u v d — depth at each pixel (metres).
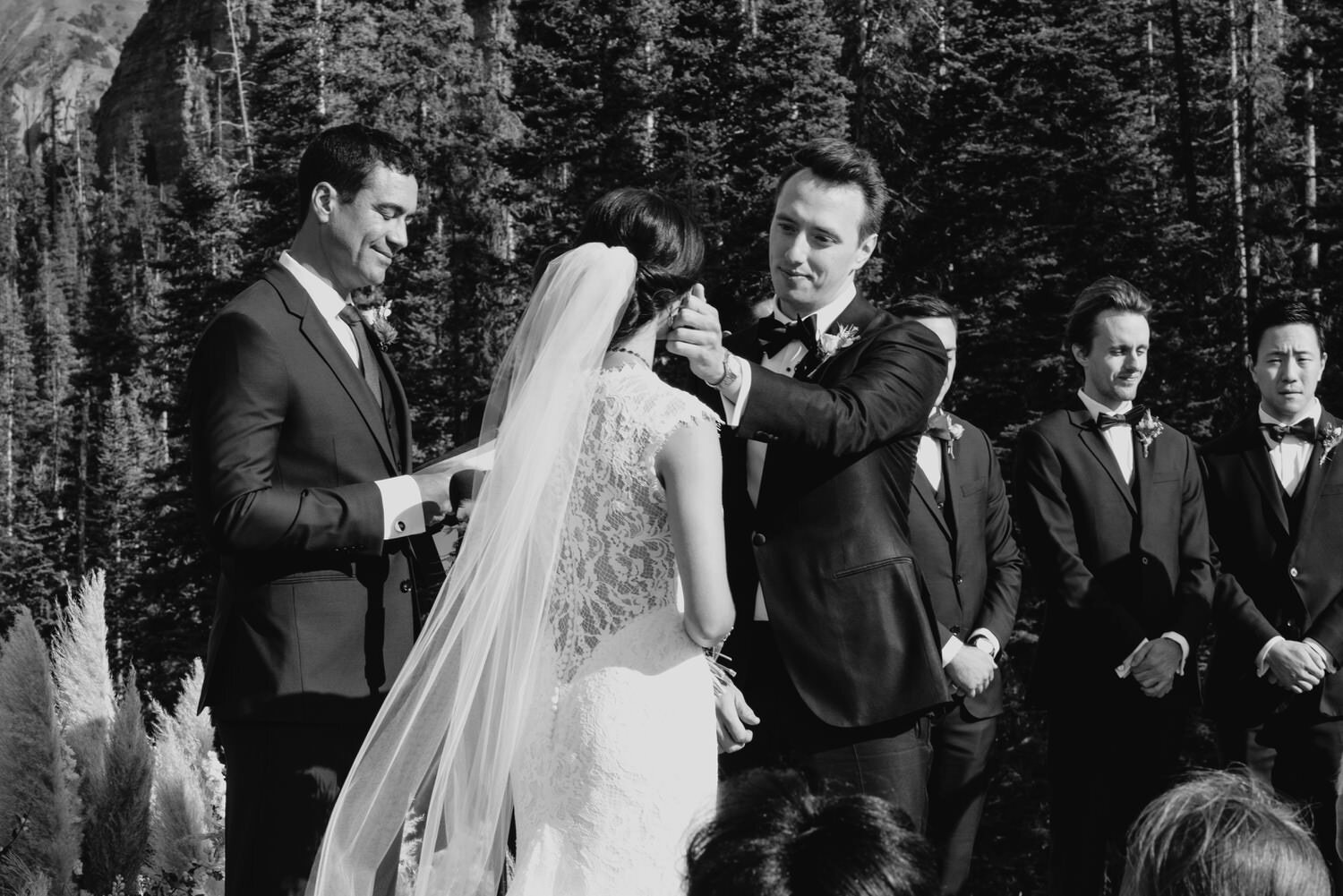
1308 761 5.00
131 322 59.41
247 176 39.84
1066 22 28.00
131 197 109.75
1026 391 23.89
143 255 94.31
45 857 4.50
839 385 3.54
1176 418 23.89
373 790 3.27
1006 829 13.10
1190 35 31.31
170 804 4.96
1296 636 5.11
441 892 3.20
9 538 50.53
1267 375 5.35
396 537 3.41
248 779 3.45
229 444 3.30
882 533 3.70
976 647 5.10
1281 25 30.02
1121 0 30.50
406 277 34.25
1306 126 28.70
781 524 3.71
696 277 3.32
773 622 3.68
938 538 5.12
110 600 35.16
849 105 30.67
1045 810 13.28
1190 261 26.50
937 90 29.00
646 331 3.28
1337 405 21.28
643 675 3.07
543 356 3.16
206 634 29.20
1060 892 5.06
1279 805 1.88
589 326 3.14
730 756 3.87
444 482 3.50
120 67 142.62
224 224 39.03
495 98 41.34
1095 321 5.27
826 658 3.63
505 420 3.22
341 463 3.50
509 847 4.04
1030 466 5.25
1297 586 5.14
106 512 47.28
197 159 39.44
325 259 3.66
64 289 97.19
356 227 3.61
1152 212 27.36
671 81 30.83
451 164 39.66
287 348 3.44
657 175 29.50
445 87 43.19
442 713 3.31
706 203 28.80
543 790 3.11
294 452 3.45
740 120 29.91
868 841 1.72
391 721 3.29
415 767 3.30
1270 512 5.25
